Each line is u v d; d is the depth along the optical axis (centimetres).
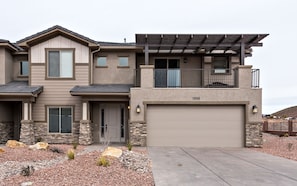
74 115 1578
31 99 1509
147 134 1461
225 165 926
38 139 1566
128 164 853
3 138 1577
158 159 1040
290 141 1697
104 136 1652
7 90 1469
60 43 1597
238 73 1466
